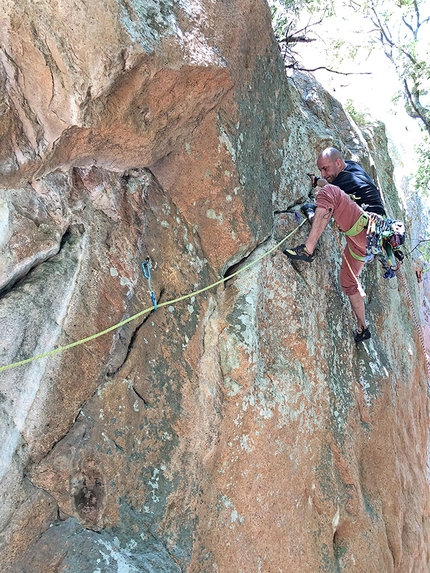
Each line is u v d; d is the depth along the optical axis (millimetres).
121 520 3066
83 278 2988
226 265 4121
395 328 6965
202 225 3934
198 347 3750
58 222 2840
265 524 3988
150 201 3598
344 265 5031
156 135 3189
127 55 2498
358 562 4898
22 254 2621
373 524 5246
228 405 3875
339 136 6340
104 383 3133
